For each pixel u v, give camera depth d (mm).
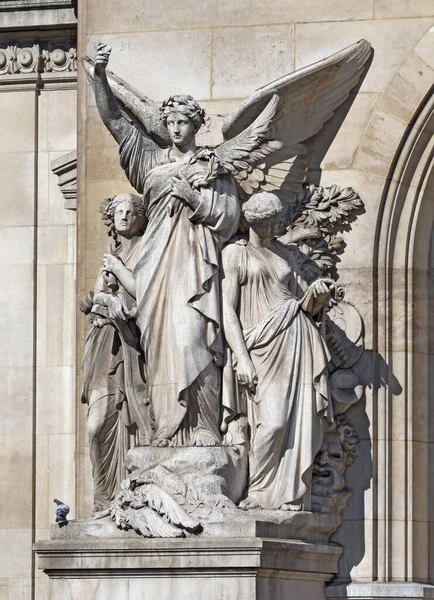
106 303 23859
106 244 24953
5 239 27562
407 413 24328
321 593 23797
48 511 27062
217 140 24766
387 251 24531
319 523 23672
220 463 23172
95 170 25078
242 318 23734
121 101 24391
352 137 24641
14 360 27359
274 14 24875
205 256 23547
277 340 23547
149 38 25125
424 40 24625
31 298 27406
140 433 23766
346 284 24469
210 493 22953
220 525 22641
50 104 27688
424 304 24656
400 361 24422
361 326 24328
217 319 23484
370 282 24438
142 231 24391
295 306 23656
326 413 23609
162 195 23844
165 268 23609
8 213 27594
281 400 23438
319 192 24547
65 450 27125
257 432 23469
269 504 23391
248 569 22359
